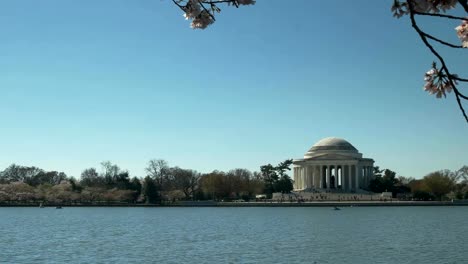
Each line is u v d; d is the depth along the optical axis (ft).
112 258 287.07
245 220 586.04
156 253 305.32
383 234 406.00
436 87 37.17
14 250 323.78
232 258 281.74
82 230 473.67
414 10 33.35
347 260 272.10
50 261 277.44
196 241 369.50
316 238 380.58
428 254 290.76
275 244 344.69
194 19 45.91
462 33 36.37
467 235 391.45
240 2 44.65
